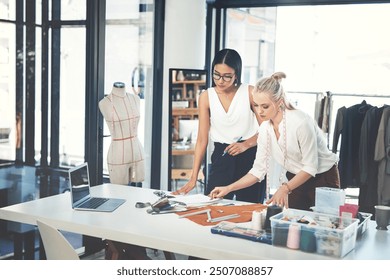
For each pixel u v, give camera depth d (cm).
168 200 311
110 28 463
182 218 286
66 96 421
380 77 620
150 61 530
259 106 303
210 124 423
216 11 599
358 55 625
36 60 392
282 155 316
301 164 317
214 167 422
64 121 421
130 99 456
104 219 280
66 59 418
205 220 280
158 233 255
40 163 402
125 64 488
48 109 405
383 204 519
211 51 603
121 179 449
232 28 616
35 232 403
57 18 408
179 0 538
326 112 567
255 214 260
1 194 370
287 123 302
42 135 402
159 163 552
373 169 529
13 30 371
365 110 537
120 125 445
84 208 300
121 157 446
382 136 514
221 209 304
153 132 546
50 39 403
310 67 640
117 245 320
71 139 429
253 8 621
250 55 627
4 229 376
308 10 629
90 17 437
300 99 648
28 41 384
